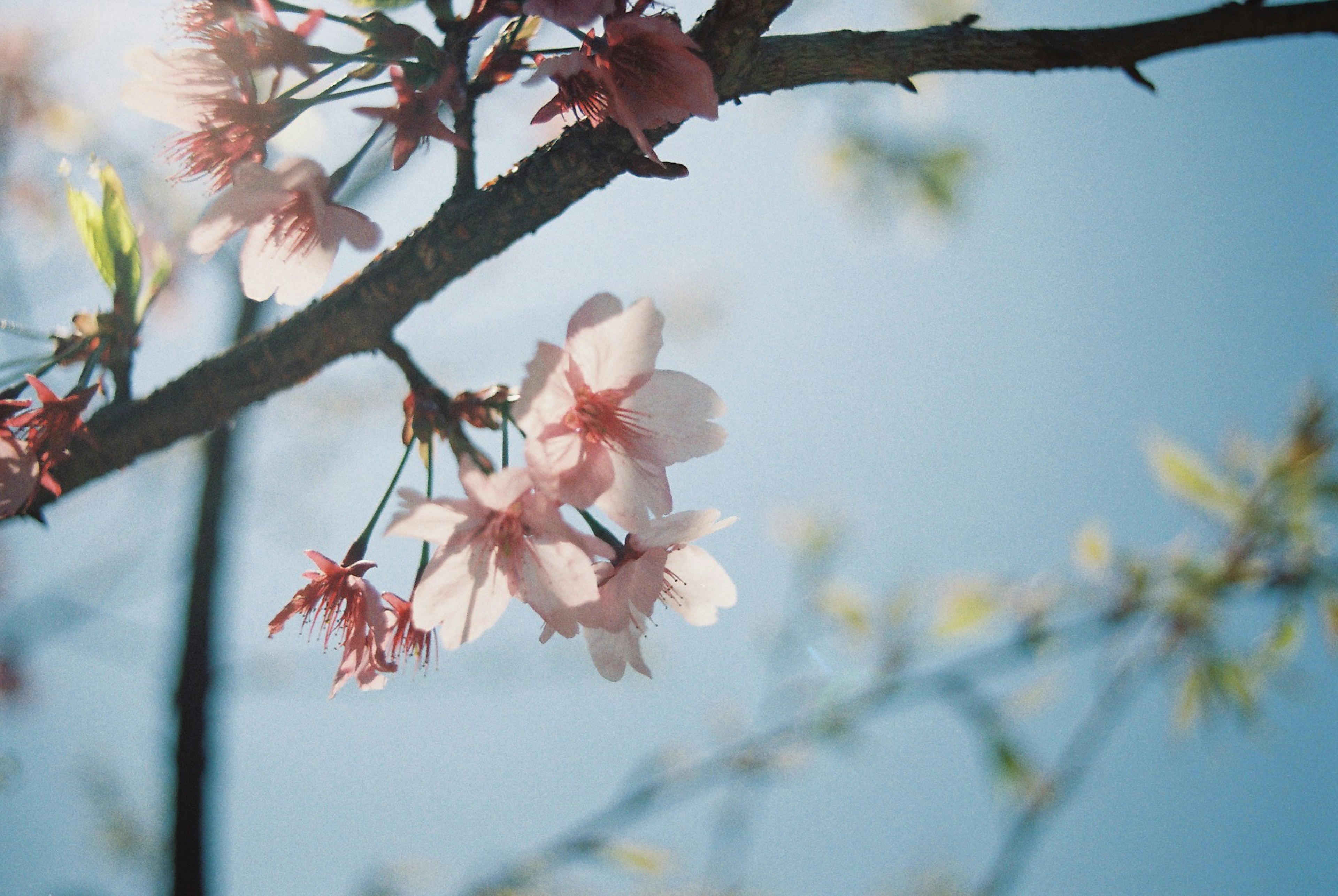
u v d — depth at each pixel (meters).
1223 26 0.42
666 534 0.44
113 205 0.45
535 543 0.43
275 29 0.42
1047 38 0.42
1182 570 0.69
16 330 0.45
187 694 0.57
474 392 0.44
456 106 0.42
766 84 0.43
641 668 0.45
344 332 0.44
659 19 0.42
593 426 0.43
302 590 0.44
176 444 0.45
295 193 0.43
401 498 0.43
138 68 0.43
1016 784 0.70
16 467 0.44
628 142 0.42
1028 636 0.71
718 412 0.44
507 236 0.43
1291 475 0.66
